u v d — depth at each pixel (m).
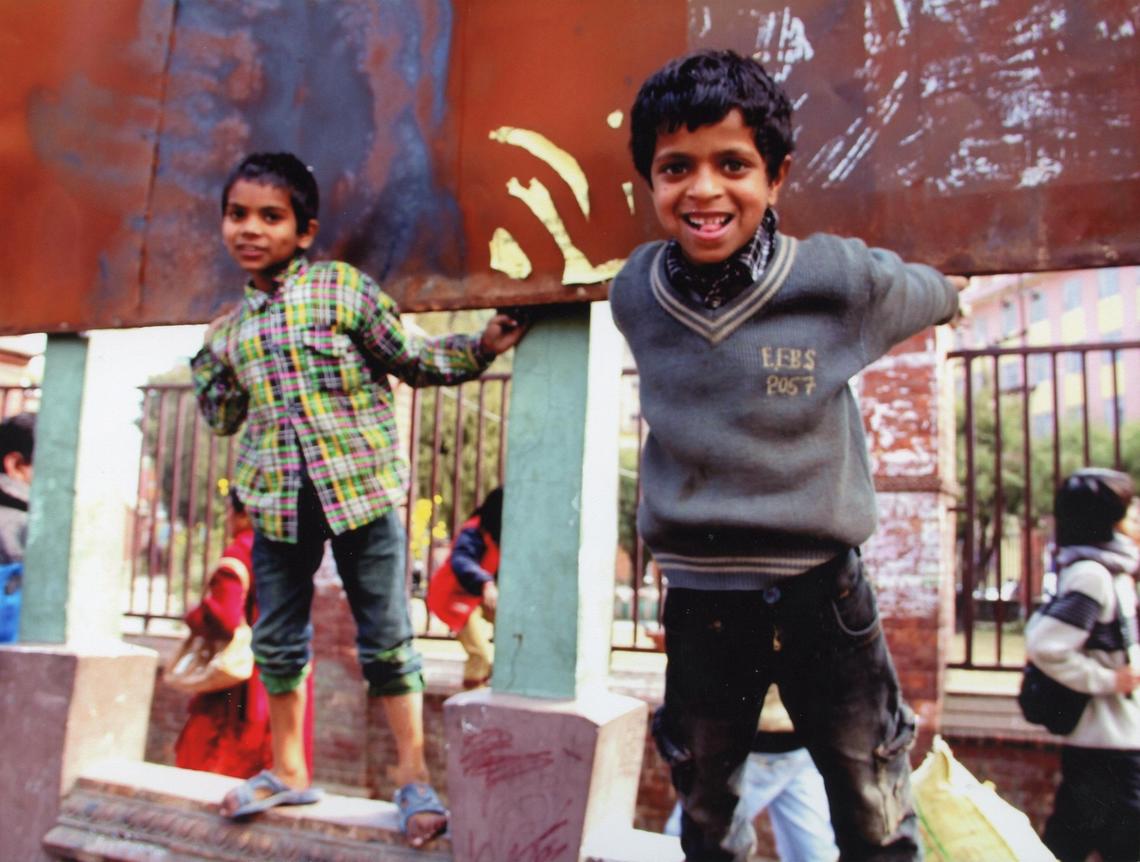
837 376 1.53
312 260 2.70
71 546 3.10
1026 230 2.01
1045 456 12.86
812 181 2.19
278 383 2.37
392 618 2.38
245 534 3.72
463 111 2.57
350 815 2.42
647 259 1.74
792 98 2.22
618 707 2.33
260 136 2.84
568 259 2.39
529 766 2.19
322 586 5.50
